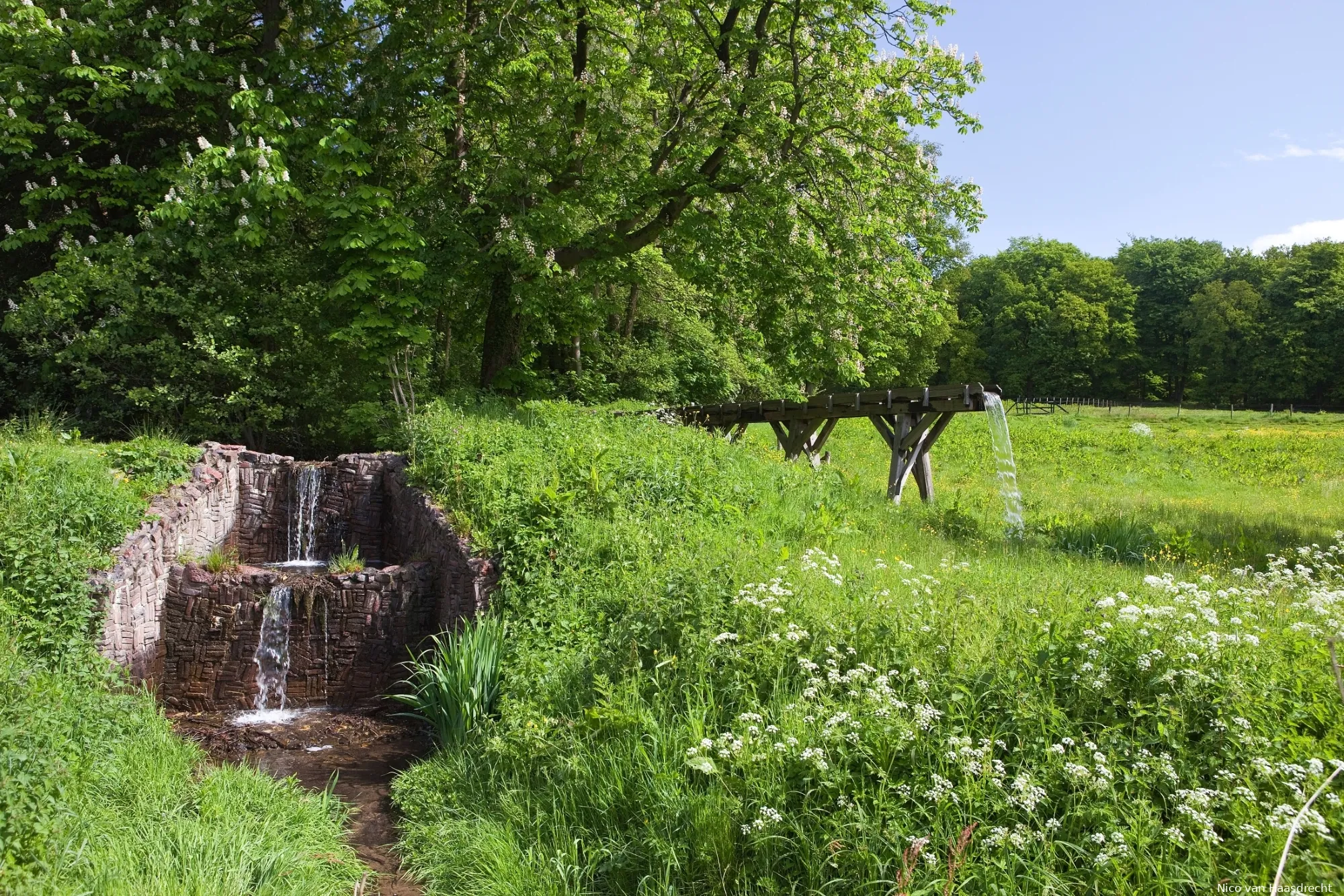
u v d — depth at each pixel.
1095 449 28.22
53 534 8.31
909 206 16.69
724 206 15.87
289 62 14.68
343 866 5.87
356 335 13.58
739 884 4.64
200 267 13.98
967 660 5.34
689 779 5.41
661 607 7.04
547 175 16.53
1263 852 3.80
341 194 13.84
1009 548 10.56
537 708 6.79
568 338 19.55
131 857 5.36
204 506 11.01
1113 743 4.48
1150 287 85.38
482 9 16.09
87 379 13.52
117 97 14.92
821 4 15.52
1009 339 80.88
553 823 5.63
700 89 16.38
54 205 15.68
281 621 9.64
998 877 3.99
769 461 13.57
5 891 4.63
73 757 6.22
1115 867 3.87
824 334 16.28
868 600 6.38
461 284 16.77
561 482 10.27
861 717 4.96
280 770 7.76
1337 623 5.56
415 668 9.55
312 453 15.27
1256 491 21.66
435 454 11.51
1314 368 67.81
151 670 9.09
